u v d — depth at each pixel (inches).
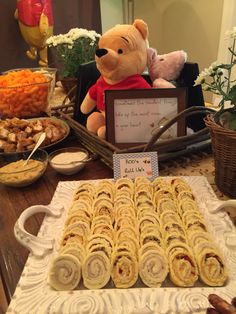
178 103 23.5
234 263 14.6
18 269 15.9
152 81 27.9
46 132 27.5
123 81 25.5
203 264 14.0
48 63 48.6
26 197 21.9
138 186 20.0
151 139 22.1
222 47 49.8
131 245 15.0
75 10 55.3
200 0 52.5
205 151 26.8
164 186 19.9
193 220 16.8
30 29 43.4
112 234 16.0
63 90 42.9
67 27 55.7
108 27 65.4
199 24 54.3
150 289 13.6
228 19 47.7
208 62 54.8
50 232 17.0
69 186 21.2
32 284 13.9
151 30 66.0
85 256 14.3
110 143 24.0
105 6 63.0
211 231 16.6
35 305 12.9
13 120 29.0
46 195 22.0
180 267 14.0
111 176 23.8
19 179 22.1
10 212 20.3
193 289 13.5
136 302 13.0
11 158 24.7
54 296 13.3
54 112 34.0
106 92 23.5
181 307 12.7
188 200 18.6
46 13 43.0
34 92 32.3
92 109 29.2
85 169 25.0
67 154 25.6
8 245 17.5
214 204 18.4
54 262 13.9
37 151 25.5
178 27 59.0
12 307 12.9
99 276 14.0
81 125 28.4
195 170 24.5
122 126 24.1
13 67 52.1
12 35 50.1
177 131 24.0
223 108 21.0
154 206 18.5
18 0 42.8
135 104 23.6
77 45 37.3
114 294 13.4
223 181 20.8
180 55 26.6
